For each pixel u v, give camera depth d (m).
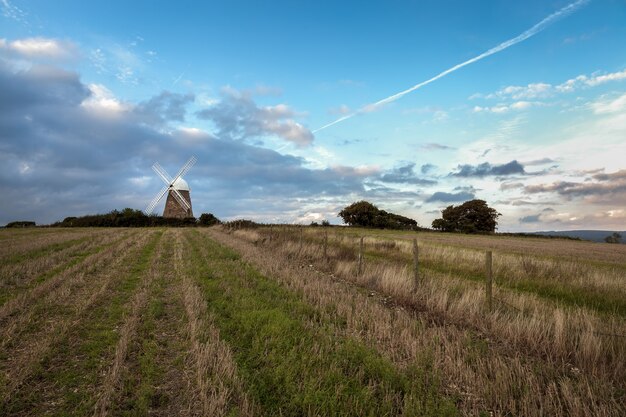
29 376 6.08
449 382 6.10
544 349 7.54
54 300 10.73
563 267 17.70
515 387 5.73
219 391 5.40
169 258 20.55
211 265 17.34
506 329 8.46
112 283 13.16
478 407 5.42
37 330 8.36
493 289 12.74
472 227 102.94
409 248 27.42
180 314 9.67
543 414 5.19
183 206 84.62
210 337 7.51
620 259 28.77
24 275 14.77
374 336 7.95
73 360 6.81
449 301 11.09
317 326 8.38
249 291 11.84
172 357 6.97
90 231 46.97
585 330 8.04
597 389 5.70
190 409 5.21
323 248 23.39
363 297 11.72
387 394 5.40
